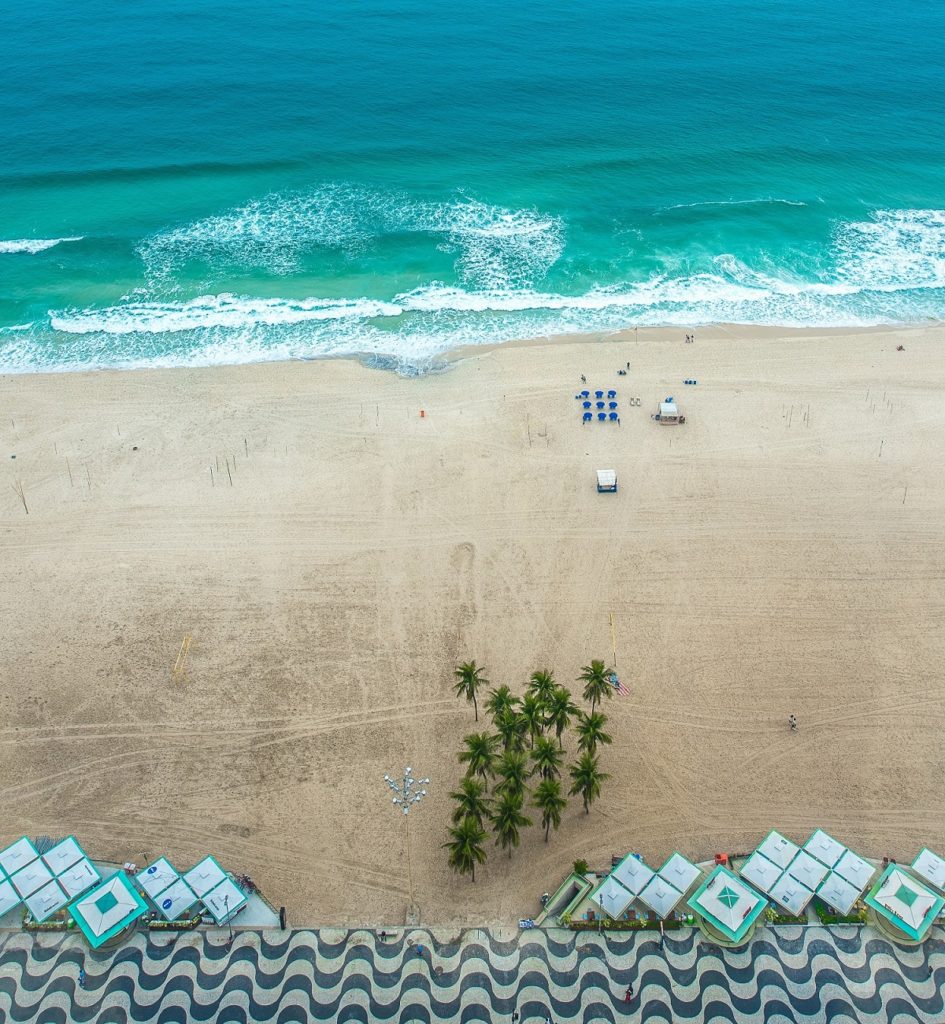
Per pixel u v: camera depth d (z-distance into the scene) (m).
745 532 84.38
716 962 53.25
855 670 71.94
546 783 57.94
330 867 59.88
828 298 120.00
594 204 138.38
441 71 177.62
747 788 64.19
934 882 56.41
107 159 147.50
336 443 95.44
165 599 78.25
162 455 93.88
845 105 167.00
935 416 98.19
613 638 74.69
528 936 54.88
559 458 93.38
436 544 83.56
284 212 136.00
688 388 103.31
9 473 91.19
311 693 70.75
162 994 52.00
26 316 116.06
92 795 63.91
